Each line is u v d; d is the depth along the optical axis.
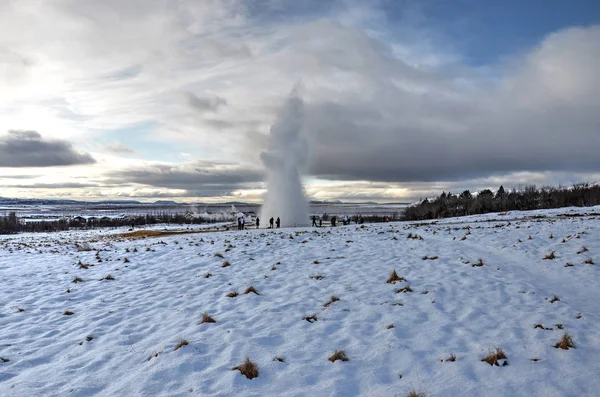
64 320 9.11
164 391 5.59
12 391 5.68
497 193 102.69
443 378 5.72
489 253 15.52
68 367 6.51
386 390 5.45
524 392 5.27
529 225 23.02
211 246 20.34
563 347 6.48
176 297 10.71
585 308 8.52
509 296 9.52
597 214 33.41
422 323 7.97
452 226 28.41
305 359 6.53
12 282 13.23
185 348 6.96
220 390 5.57
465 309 8.73
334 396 5.35
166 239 30.03
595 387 5.30
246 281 12.13
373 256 15.41
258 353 6.80
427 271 12.37
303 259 15.43
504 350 6.54
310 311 9.03
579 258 12.92
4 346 7.53
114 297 10.98
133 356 6.87
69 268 15.66
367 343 7.09
